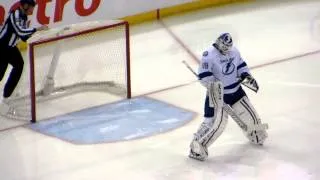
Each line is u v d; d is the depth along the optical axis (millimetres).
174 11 40406
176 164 22078
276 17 39469
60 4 28984
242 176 21062
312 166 21625
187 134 24516
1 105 27297
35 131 25250
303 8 41188
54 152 23406
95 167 22109
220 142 23625
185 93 28625
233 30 37219
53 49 28938
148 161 22391
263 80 29500
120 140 24188
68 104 27688
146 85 29656
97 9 30266
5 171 22062
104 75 29609
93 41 30234
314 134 24031
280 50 33531
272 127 24703
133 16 38594
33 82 25859
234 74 22094
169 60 32844
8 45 26594
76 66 30297
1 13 27328
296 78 29594
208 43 35188
